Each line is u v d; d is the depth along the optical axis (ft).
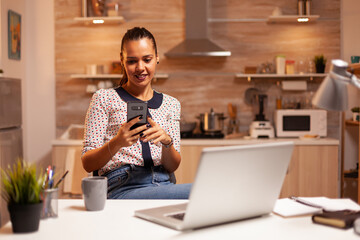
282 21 14.61
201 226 3.86
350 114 14.39
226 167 3.69
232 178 3.78
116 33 14.94
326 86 3.79
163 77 14.56
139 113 5.49
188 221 3.74
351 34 14.57
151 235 3.70
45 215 4.18
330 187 12.80
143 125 5.51
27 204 3.73
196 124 14.23
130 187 6.15
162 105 6.84
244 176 3.87
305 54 14.70
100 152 5.79
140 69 6.40
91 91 14.57
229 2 14.74
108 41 14.96
